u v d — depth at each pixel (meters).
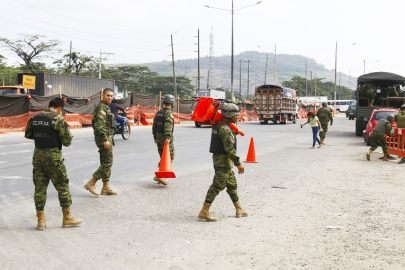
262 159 14.39
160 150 9.68
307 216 6.92
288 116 43.94
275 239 5.67
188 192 8.73
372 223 6.52
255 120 54.47
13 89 29.92
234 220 6.64
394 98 22.44
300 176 10.95
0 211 6.89
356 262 4.82
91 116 29.86
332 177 10.86
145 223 6.38
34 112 25.14
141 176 10.60
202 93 65.62
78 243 5.38
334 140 23.08
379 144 14.73
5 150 15.19
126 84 139.88
